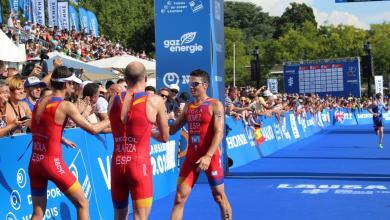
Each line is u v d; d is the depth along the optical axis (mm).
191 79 5762
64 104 4887
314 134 27156
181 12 10227
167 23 10273
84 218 5012
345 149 18031
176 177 9586
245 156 14172
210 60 10141
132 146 4766
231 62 64188
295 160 14609
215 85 10359
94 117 7586
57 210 5887
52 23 31609
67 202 6121
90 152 6699
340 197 8492
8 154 5277
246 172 12023
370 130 29875
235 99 16188
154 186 8516
